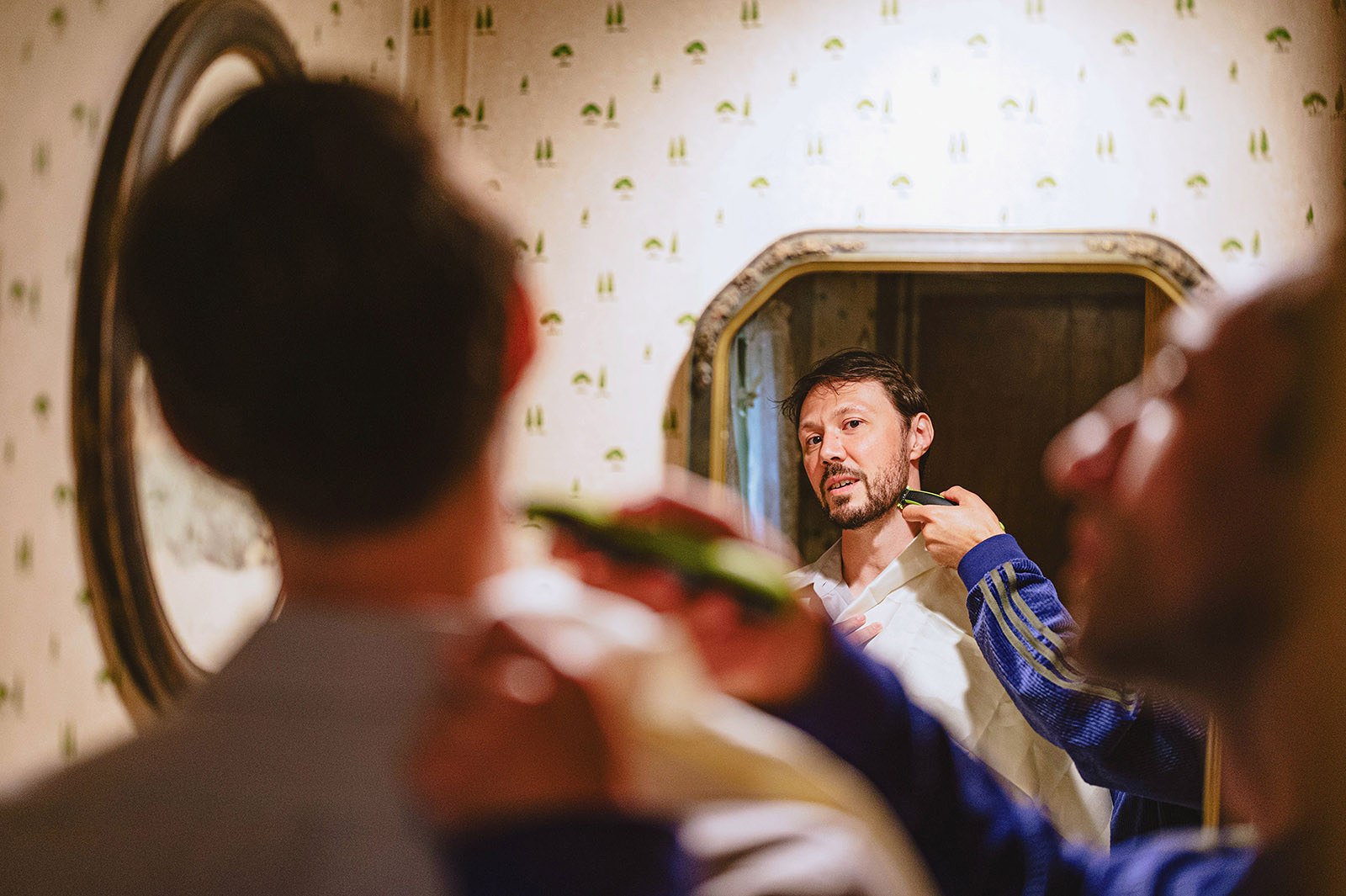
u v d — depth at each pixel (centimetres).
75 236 90
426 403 33
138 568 94
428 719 29
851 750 55
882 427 150
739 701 49
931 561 144
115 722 95
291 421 32
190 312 32
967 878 59
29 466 84
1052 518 149
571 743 28
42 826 29
